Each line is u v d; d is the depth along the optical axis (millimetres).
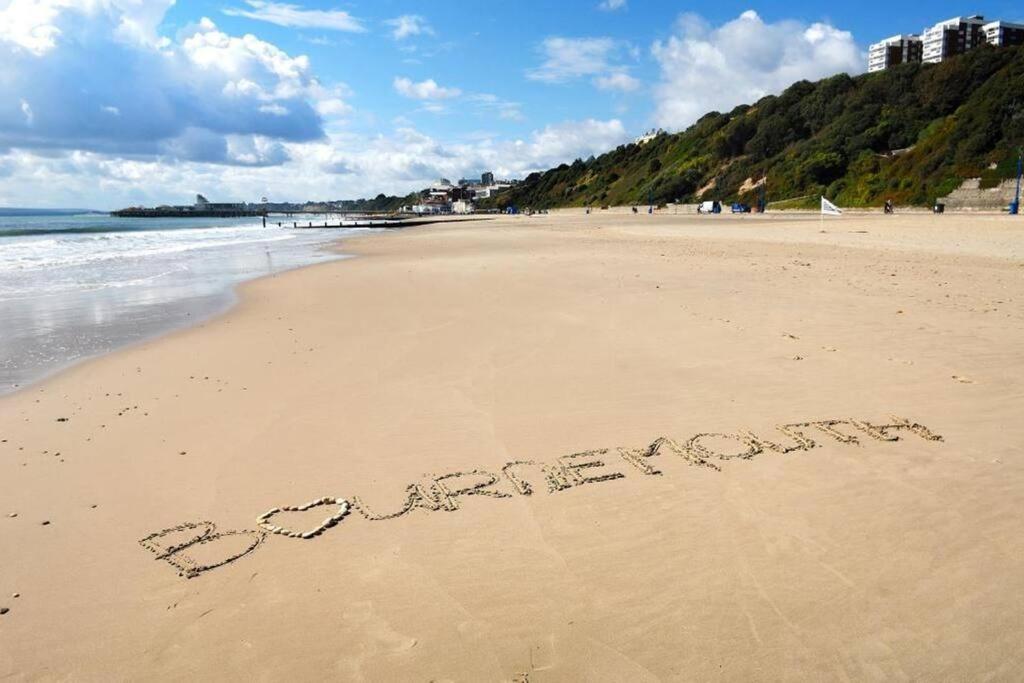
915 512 4848
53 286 19938
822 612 3766
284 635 3701
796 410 7082
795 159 88375
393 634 3684
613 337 10648
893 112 82000
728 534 4621
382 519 4988
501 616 3811
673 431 6594
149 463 6137
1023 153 55031
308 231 74000
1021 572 4086
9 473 5965
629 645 3545
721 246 29750
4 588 4211
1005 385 7688
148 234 62781
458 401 7672
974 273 17719
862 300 13461
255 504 5277
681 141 127500
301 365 9609
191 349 10977
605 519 4895
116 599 4078
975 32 149250
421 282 18703
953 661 3369
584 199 150625
